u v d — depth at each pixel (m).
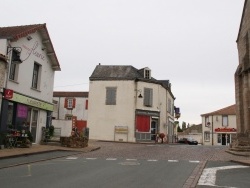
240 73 25.84
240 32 27.00
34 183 8.61
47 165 12.52
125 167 12.39
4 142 16.92
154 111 36.34
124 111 34.97
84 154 17.77
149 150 20.98
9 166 11.75
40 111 21.58
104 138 34.94
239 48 27.27
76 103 46.53
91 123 35.56
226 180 9.99
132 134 34.47
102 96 35.81
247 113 24.00
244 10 25.61
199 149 22.73
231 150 20.38
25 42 19.34
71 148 20.14
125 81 35.53
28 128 20.19
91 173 10.64
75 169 11.54
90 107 35.91
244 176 10.84
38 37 21.02
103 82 36.06
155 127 36.84
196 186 8.81
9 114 18.11
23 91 19.22
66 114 46.16
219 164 14.25
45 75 22.23
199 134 65.38
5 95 16.84
